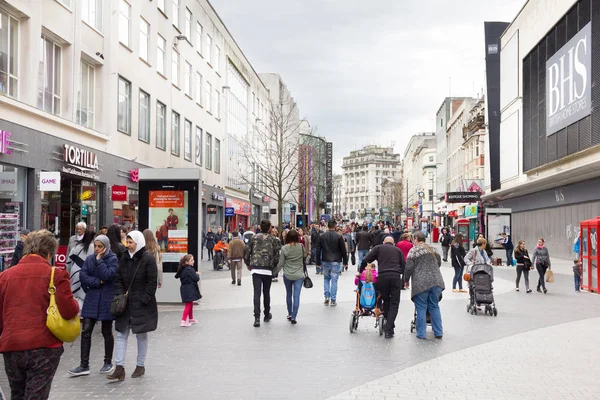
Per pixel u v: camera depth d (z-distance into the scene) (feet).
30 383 17.01
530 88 144.25
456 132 264.93
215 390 23.13
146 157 91.56
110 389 23.38
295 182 235.61
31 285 17.12
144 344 25.75
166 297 50.75
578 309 48.52
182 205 51.70
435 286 34.65
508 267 102.12
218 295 57.36
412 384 24.16
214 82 140.67
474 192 168.35
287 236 40.52
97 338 34.99
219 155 147.43
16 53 55.31
